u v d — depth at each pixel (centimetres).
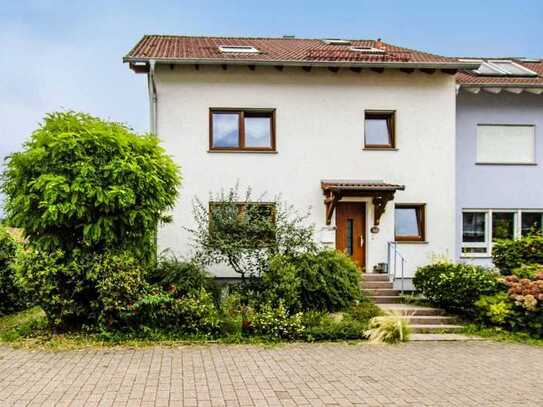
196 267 1113
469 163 1478
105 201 899
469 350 906
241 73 1352
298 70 1366
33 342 883
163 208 1014
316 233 1346
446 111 1409
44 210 913
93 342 891
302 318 1012
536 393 658
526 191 1491
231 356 829
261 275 1141
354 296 1143
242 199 1340
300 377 715
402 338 971
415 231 1412
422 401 620
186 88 1333
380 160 1388
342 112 1382
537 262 1245
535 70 1681
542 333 1014
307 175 1363
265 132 1377
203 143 1333
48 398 608
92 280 927
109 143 955
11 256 1177
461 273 1138
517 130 1501
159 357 811
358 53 1480
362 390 659
